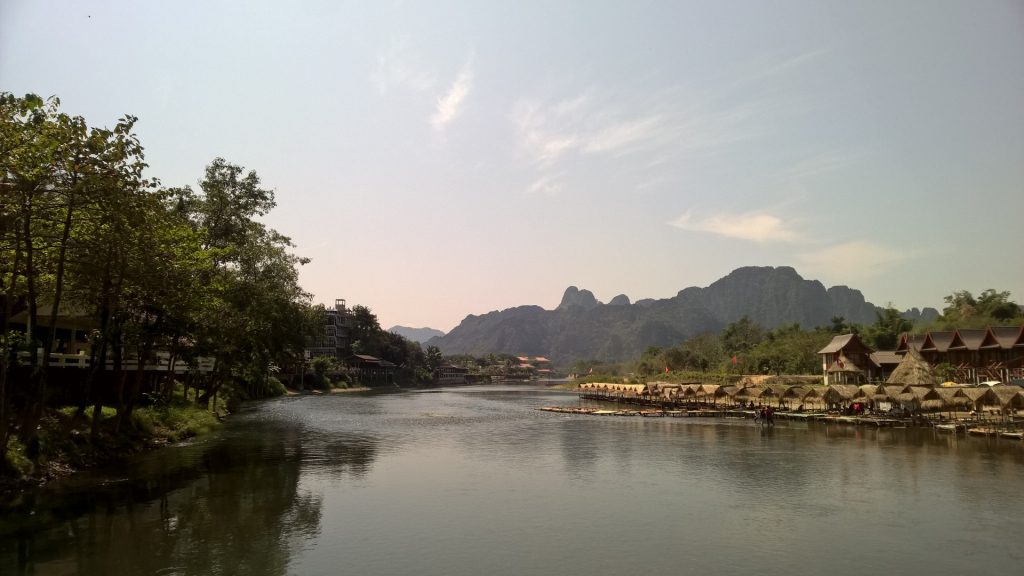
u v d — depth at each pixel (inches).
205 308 1565.0
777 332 6067.9
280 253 2507.4
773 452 1545.3
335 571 650.8
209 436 1771.7
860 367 3609.7
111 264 1056.8
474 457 1465.3
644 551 730.2
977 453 1498.5
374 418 2598.4
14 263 880.3
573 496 1024.9
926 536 796.0
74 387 1533.0
